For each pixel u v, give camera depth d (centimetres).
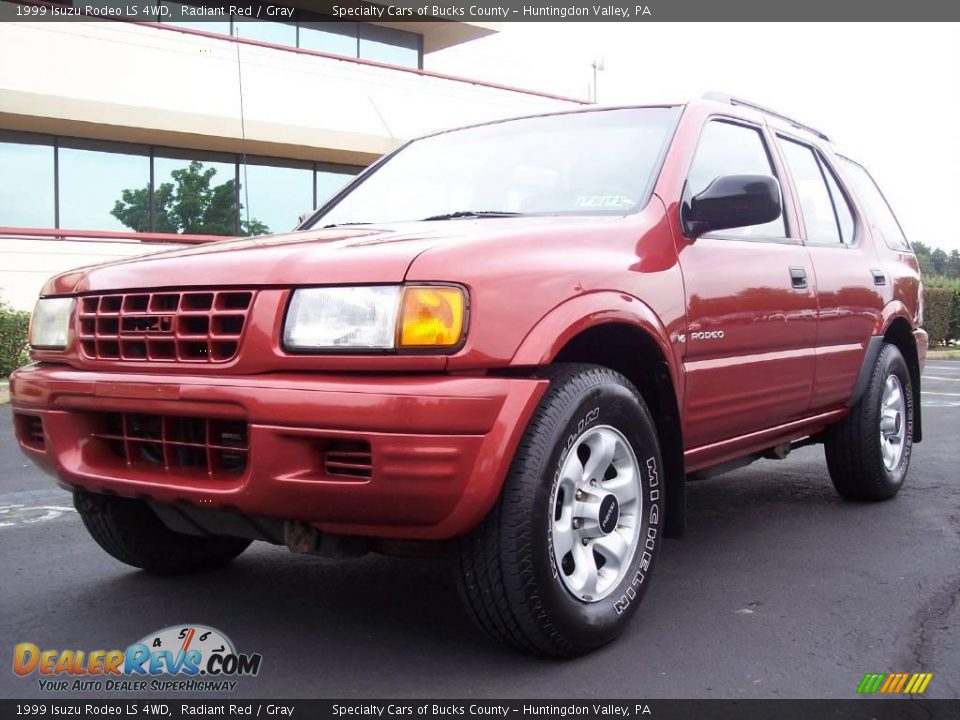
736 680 276
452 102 1714
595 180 364
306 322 262
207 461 273
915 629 318
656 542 319
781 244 416
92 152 1476
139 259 312
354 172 1716
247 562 401
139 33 1410
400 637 311
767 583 370
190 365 274
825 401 450
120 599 352
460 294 258
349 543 279
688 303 338
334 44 1753
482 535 268
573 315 281
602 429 297
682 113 385
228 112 1486
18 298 1252
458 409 250
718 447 377
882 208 566
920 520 475
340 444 256
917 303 550
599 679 276
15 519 486
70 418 302
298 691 270
